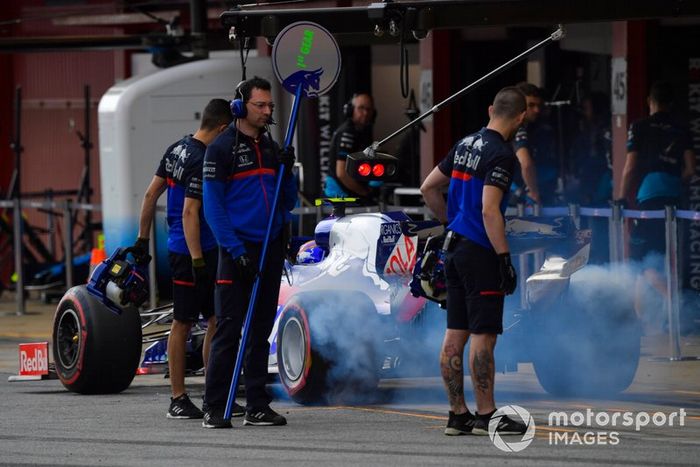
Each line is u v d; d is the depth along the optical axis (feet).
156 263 165.78
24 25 229.45
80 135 208.54
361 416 91.56
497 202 78.84
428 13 103.55
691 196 150.10
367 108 145.28
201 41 173.99
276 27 105.40
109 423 90.58
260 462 74.38
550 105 158.20
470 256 80.02
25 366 114.01
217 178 86.22
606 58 167.63
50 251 225.76
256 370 87.86
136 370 105.91
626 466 71.56
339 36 111.75
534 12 102.94
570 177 163.22
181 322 92.43
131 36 173.99
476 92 175.94
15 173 188.44
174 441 82.23
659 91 136.87
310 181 179.83
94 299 105.19
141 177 172.55
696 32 154.61
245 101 86.89
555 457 74.28
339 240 99.50
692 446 77.87
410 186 166.81
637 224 137.49
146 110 172.76
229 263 87.04
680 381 109.40
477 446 78.07
